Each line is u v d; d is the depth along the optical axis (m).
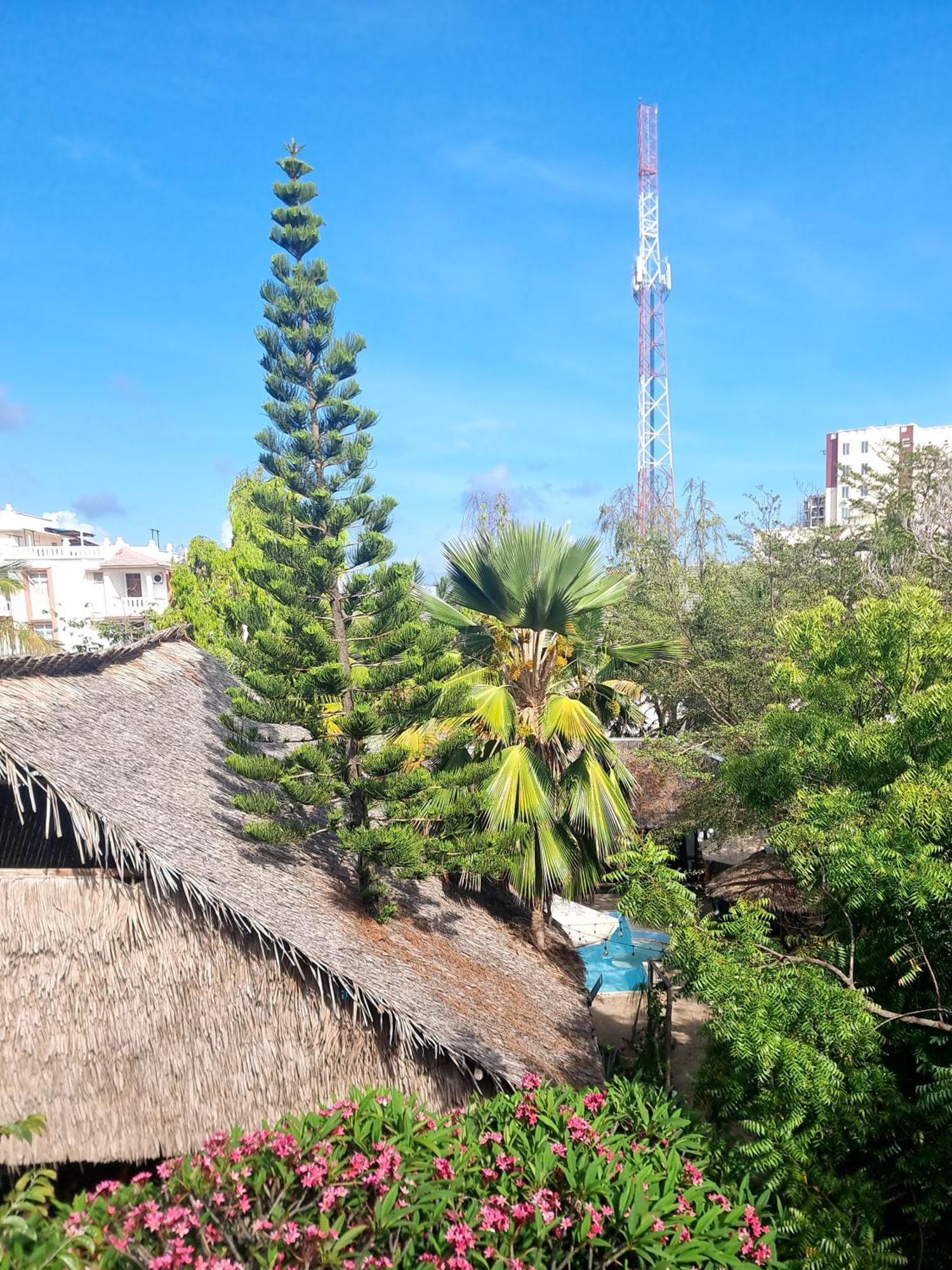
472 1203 4.61
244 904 6.52
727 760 8.49
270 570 7.94
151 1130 6.33
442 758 10.74
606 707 12.57
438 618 11.10
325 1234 4.26
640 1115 5.88
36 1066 6.31
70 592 42.34
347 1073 6.73
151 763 8.12
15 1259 4.08
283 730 12.50
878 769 6.83
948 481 19.59
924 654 6.98
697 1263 4.34
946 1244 6.54
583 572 10.57
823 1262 5.54
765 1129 6.20
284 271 8.29
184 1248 4.09
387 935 8.30
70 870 6.48
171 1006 6.52
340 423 8.35
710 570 22.36
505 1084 6.91
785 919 13.28
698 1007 14.39
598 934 15.20
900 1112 6.28
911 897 5.73
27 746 6.09
